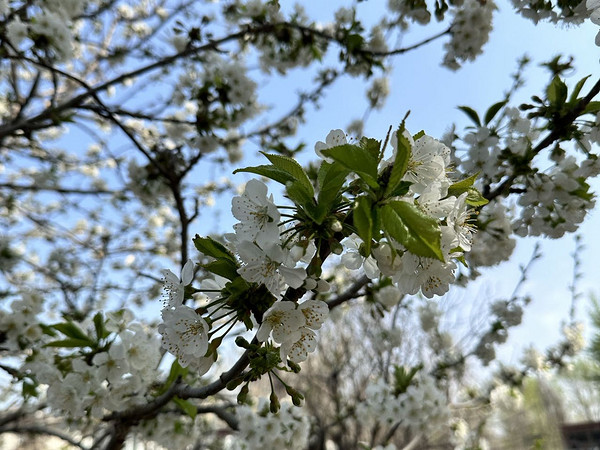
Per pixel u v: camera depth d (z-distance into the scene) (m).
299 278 0.22
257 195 0.24
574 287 1.09
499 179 0.51
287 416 0.66
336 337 1.62
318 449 1.09
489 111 0.51
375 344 1.18
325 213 0.23
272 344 0.24
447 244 0.23
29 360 0.56
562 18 0.51
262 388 1.54
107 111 0.71
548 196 0.48
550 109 0.44
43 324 0.57
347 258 0.28
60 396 0.46
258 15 0.83
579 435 2.79
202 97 0.80
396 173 0.22
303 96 1.00
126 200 1.06
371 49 0.90
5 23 0.69
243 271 0.23
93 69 1.15
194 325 0.24
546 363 1.11
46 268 1.22
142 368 0.48
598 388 3.15
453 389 1.30
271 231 0.23
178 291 0.25
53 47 0.67
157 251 1.31
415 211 0.22
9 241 1.20
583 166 0.48
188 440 0.62
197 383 0.64
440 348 1.15
